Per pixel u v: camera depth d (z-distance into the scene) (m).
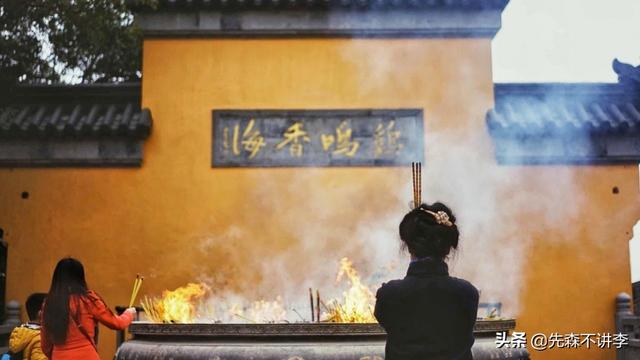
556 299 13.98
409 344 4.49
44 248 13.95
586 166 14.34
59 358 6.82
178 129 14.25
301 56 14.47
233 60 14.46
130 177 14.14
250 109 14.28
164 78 14.38
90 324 7.02
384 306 4.64
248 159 14.12
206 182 14.09
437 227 4.69
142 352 7.64
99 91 14.84
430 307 4.52
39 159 14.11
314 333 7.54
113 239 13.95
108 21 12.74
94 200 14.07
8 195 14.10
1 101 14.50
